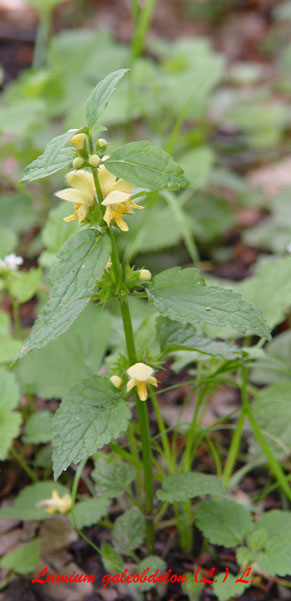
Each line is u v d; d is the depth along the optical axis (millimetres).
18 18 1636
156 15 2021
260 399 660
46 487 624
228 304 496
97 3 1921
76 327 671
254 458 641
